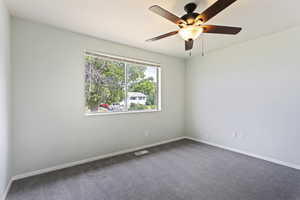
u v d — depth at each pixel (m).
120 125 3.09
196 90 3.98
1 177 1.63
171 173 2.30
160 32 2.54
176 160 2.77
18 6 1.81
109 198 1.74
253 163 2.62
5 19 1.78
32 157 2.18
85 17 2.07
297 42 2.37
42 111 2.25
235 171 2.35
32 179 2.09
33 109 2.18
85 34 2.61
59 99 2.39
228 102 3.31
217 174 2.27
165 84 3.85
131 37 2.74
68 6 1.82
